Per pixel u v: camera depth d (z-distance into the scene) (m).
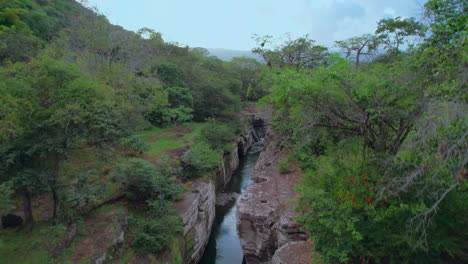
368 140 8.35
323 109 8.65
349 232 7.26
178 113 32.16
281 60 23.09
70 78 10.41
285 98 9.28
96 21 24.25
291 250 10.50
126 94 20.70
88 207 12.84
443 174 5.50
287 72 9.15
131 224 12.91
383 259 7.59
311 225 8.22
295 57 22.86
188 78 40.78
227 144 29.27
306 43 21.78
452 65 5.71
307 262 9.71
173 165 19.92
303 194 9.12
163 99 26.61
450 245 6.29
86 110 10.33
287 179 17.17
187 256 14.42
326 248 7.75
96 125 10.56
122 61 25.84
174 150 23.33
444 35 6.14
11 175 9.66
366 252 7.18
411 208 6.05
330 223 7.22
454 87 5.23
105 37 23.95
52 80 10.02
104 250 10.59
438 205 6.30
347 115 8.56
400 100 7.26
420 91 6.72
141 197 14.80
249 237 13.83
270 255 13.20
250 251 13.87
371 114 7.82
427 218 6.26
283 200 14.38
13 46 15.32
